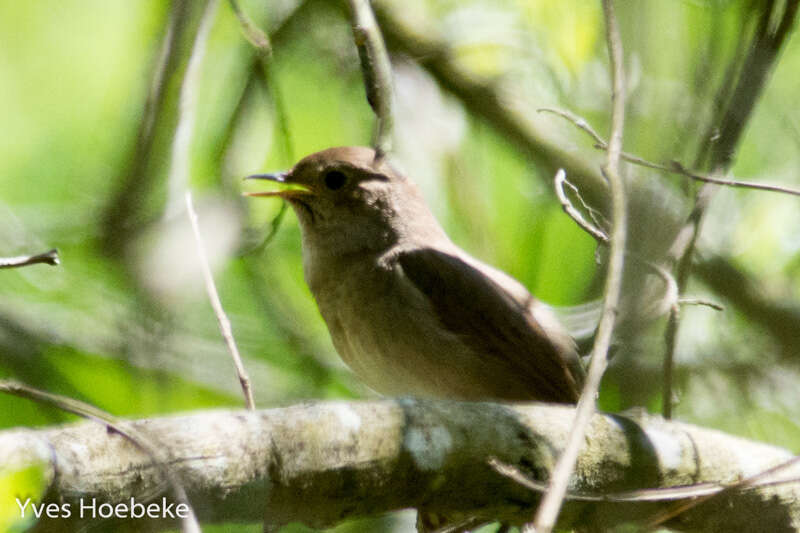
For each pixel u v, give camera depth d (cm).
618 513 737
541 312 1021
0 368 1087
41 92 1285
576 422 598
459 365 978
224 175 1083
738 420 1089
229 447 589
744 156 1182
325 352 1206
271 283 1134
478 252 1157
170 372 1053
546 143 1234
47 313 1138
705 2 927
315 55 1218
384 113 907
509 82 1257
